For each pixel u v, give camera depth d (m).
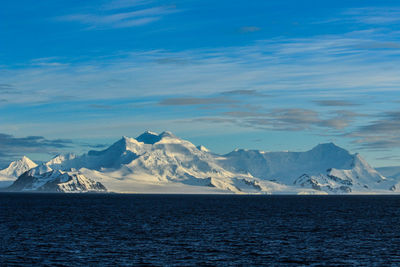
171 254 125.44
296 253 128.25
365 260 119.81
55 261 115.56
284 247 137.50
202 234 165.38
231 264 114.50
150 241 147.00
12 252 125.56
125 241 146.75
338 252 130.12
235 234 166.25
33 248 132.12
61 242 143.75
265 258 121.38
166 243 143.25
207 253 127.25
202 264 114.25
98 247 135.00
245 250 132.00
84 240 148.25
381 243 146.75
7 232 165.88
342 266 113.31
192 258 120.69
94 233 166.38
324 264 115.25
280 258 121.62
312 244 143.38
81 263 113.88
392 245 142.75
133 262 115.44
